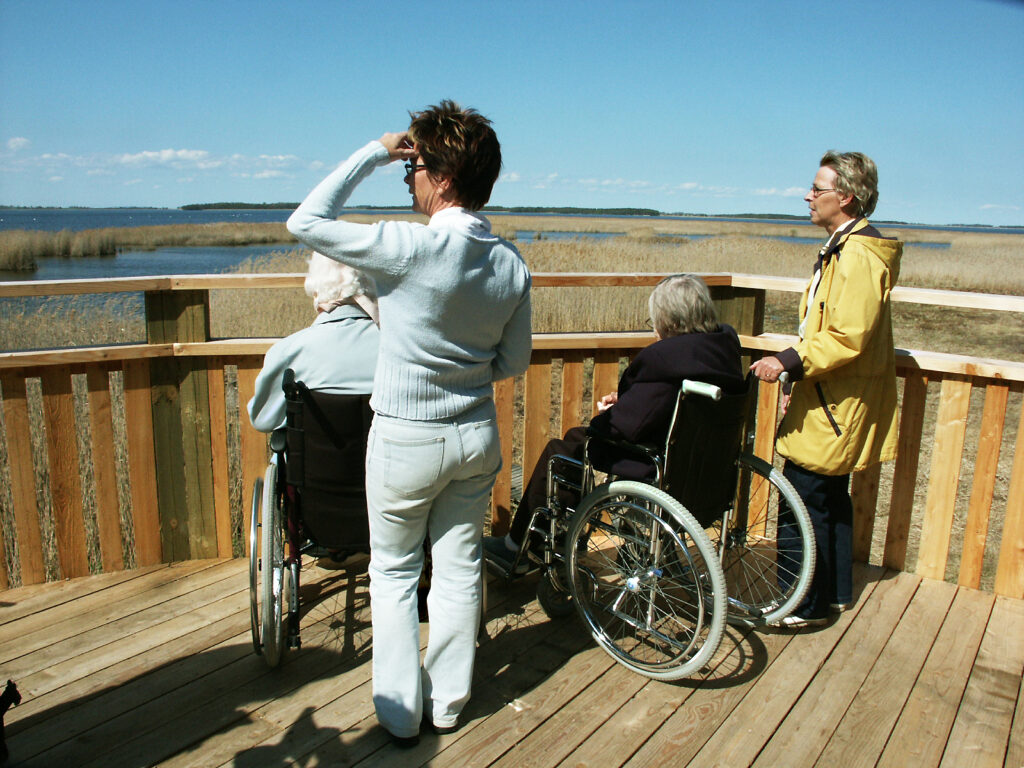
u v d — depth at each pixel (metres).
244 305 8.60
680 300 2.12
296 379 1.97
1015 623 2.54
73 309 8.07
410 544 1.81
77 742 1.86
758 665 2.26
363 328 1.97
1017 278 17.55
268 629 2.00
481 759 1.83
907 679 2.20
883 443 2.43
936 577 2.86
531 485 2.55
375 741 1.89
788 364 2.19
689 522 1.97
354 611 2.56
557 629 2.48
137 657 2.26
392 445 1.63
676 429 2.03
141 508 2.81
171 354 2.67
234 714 1.99
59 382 2.60
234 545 2.97
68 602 2.59
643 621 2.32
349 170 1.55
